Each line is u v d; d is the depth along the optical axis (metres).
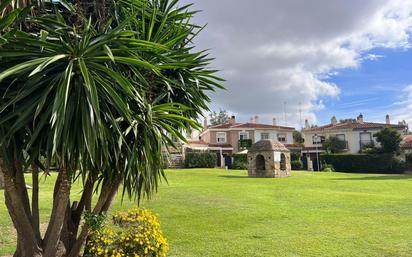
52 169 4.72
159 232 6.11
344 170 40.66
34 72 3.46
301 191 17.44
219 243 8.09
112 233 5.69
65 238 5.58
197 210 11.98
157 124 4.84
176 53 5.06
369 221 10.44
